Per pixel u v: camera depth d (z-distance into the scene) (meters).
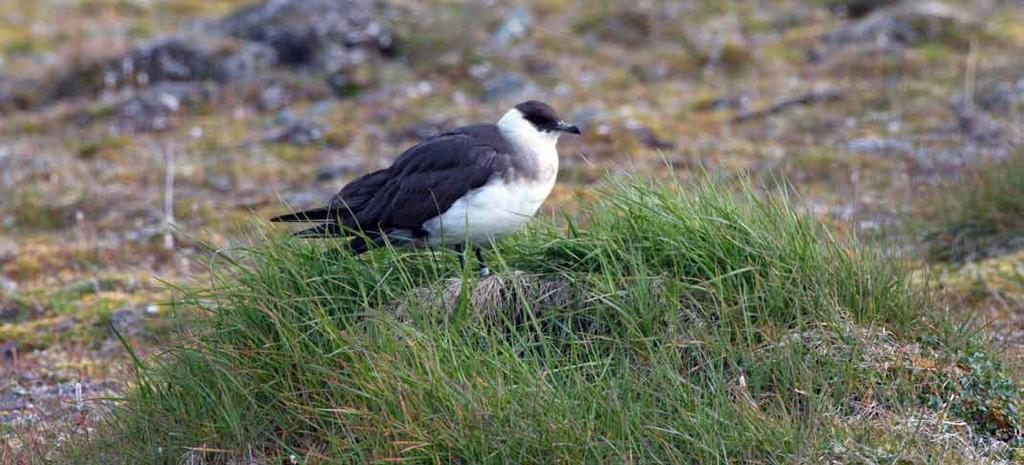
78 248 16.27
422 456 8.59
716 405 8.71
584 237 10.26
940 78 21.55
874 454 8.61
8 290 15.00
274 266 10.15
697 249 9.91
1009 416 9.32
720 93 22.11
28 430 11.02
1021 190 14.46
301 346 9.55
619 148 19.12
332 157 19.92
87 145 20.73
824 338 9.57
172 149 20.53
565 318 9.84
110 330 13.74
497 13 26.08
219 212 17.52
